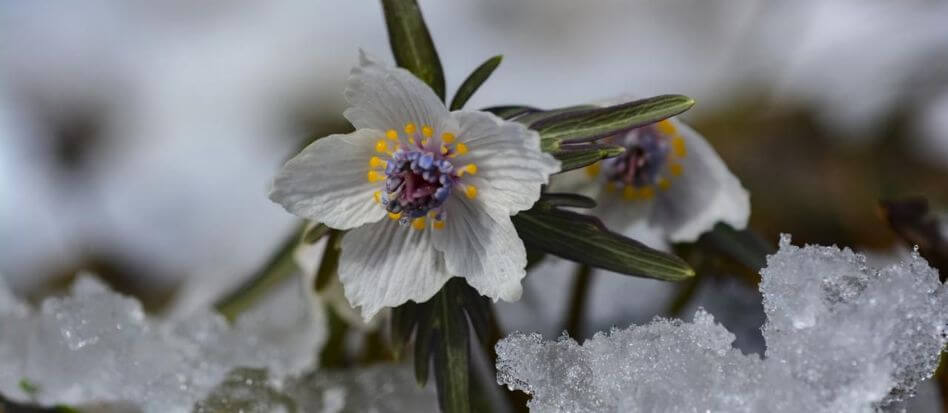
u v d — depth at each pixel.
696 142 0.19
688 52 0.28
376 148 0.17
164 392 0.19
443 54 0.28
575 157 0.17
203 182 0.27
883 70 0.27
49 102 0.29
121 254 0.27
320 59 0.28
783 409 0.17
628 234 0.21
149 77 0.29
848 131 0.26
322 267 0.18
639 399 0.17
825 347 0.17
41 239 0.28
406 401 0.20
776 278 0.17
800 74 0.28
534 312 0.21
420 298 0.17
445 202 0.17
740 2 0.29
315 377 0.20
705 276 0.20
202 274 0.24
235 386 0.19
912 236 0.19
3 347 0.20
